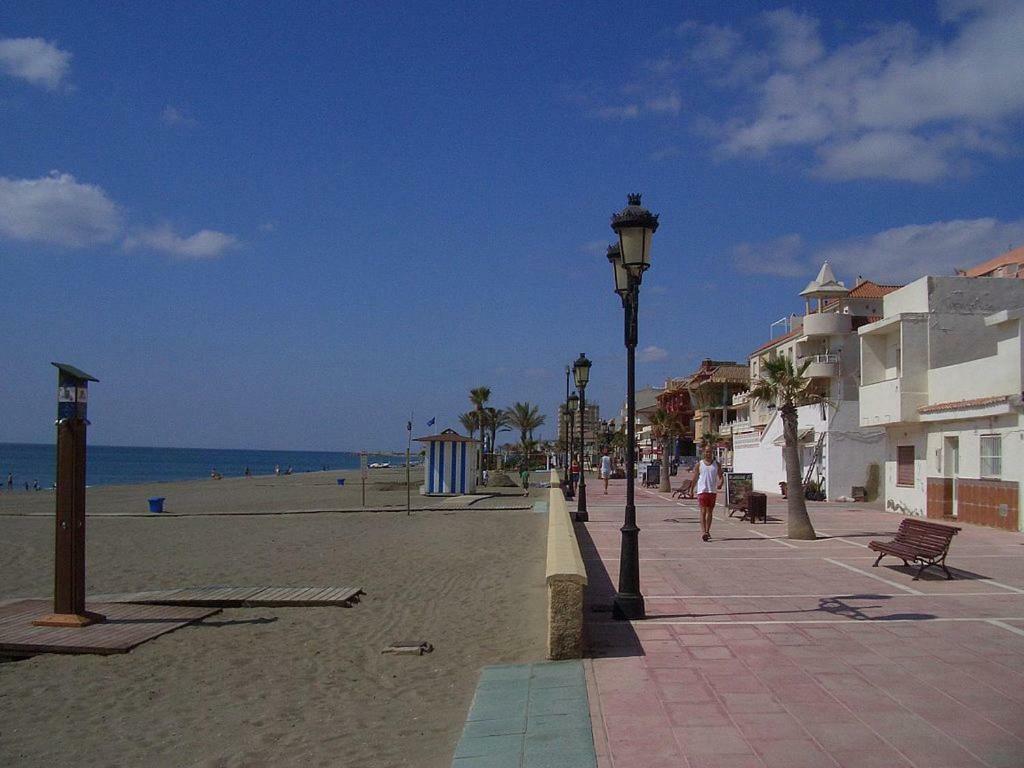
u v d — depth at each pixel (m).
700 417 78.31
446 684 8.30
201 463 182.88
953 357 23.94
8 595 14.35
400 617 11.71
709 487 18.17
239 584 14.92
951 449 22.64
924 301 24.33
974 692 6.71
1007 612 9.93
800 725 5.99
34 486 74.69
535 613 11.66
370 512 32.25
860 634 8.81
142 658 9.66
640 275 10.34
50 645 9.92
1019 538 18.08
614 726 6.13
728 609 10.34
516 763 5.59
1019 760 5.25
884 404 24.80
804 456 35.12
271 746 6.74
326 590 13.65
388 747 6.59
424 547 20.36
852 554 15.70
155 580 15.65
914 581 12.38
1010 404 19.28
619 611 9.82
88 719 7.61
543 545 20.42
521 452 90.12
